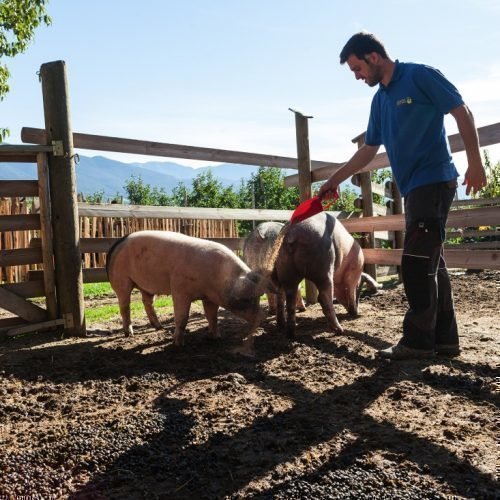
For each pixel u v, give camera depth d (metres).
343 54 4.64
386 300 8.38
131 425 3.55
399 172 4.62
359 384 4.23
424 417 3.51
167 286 5.85
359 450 3.05
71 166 6.66
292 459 2.98
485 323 6.29
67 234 6.62
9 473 2.98
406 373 4.43
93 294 10.82
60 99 6.58
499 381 4.11
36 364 5.25
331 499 2.56
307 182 8.88
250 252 6.19
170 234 5.93
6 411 3.96
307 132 8.82
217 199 27.45
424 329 4.71
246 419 3.59
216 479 2.82
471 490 2.58
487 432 3.24
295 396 4.02
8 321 6.55
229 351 5.40
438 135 4.46
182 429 3.46
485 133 7.08
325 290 6.04
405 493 2.57
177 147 8.30
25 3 14.50
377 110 4.87
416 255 4.59
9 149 6.38
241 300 5.30
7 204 10.84
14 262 6.59
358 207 9.85
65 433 3.48
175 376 4.64
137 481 2.84
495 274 10.96
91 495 2.73
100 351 5.69
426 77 4.36
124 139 7.71
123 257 6.16
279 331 6.34
